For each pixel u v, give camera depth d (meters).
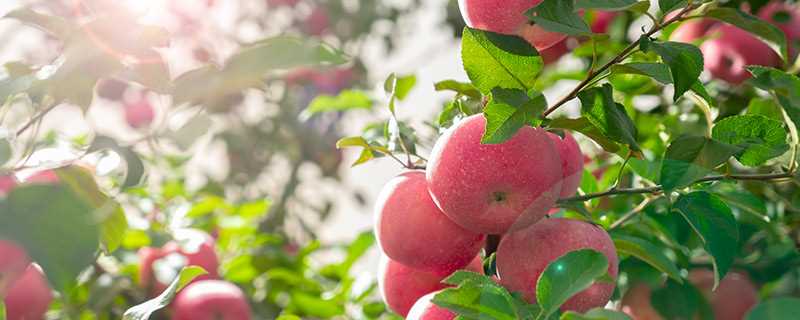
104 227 0.95
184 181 2.31
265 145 3.35
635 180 1.39
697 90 1.08
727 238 1.04
